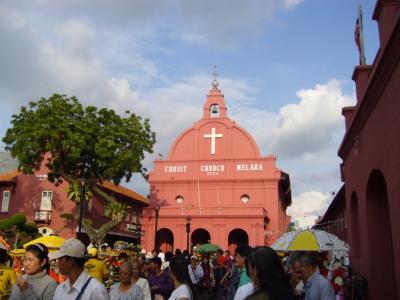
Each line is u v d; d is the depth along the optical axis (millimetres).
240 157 44312
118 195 42125
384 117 9781
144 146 32406
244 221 39844
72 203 36125
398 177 8641
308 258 6117
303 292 6047
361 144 13164
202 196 43594
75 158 29125
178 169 44719
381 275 12273
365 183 12609
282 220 49406
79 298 4680
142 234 40125
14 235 24234
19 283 5195
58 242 11477
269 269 3600
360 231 14078
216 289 18797
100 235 31734
